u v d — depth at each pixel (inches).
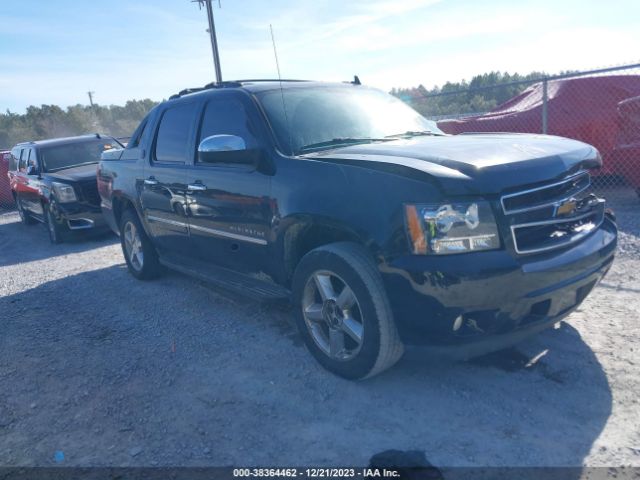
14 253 355.9
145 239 234.5
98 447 119.6
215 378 146.7
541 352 145.6
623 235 250.8
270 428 121.7
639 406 118.5
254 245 160.2
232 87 179.6
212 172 172.6
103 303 219.1
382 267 120.6
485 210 115.2
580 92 346.0
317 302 144.9
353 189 127.3
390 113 183.5
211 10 942.4
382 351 126.0
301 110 165.2
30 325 200.4
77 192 349.1
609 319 162.6
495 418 118.6
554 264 119.4
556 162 128.3
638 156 313.9
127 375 152.9
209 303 207.6
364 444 113.4
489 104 563.8
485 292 113.3
